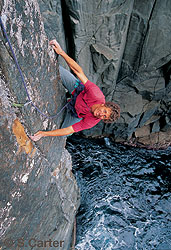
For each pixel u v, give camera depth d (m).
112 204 7.84
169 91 8.48
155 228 7.28
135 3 6.15
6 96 1.85
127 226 7.29
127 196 8.09
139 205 7.87
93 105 2.44
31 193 2.73
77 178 8.45
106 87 7.84
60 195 4.16
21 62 1.93
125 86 8.45
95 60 6.67
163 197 8.10
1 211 2.07
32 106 2.33
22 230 2.68
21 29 1.81
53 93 2.84
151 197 8.09
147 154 9.48
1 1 1.49
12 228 2.39
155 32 6.66
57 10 5.32
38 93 2.41
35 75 2.24
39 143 2.77
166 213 7.68
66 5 5.24
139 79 8.15
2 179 1.98
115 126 8.91
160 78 8.13
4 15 1.55
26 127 2.34
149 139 9.62
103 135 9.77
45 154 3.08
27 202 2.65
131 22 6.59
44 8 5.16
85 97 2.51
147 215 7.61
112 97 8.48
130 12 6.14
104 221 7.38
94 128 9.19
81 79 2.53
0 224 2.11
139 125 9.45
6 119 1.89
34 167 2.71
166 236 7.09
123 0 5.51
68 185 4.71
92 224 7.29
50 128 3.02
